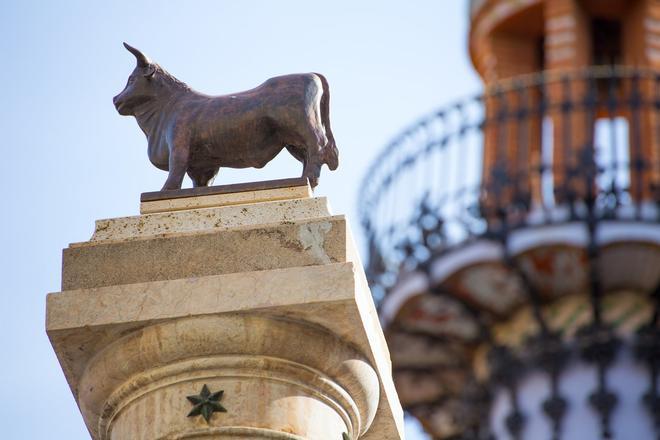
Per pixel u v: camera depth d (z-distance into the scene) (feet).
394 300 65.26
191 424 24.98
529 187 63.62
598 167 62.28
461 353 66.44
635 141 64.23
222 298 25.14
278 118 27.53
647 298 61.82
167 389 25.35
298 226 25.68
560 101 72.95
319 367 25.48
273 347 25.17
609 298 62.28
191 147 27.63
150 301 25.31
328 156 27.94
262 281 25.17
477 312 64.69
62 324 25.41
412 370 67.92
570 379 60.85
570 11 75.72
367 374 25.98
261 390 25.16
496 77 77.97
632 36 76.02
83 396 26.14
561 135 70.69
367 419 26.66
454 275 63.57
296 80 27.86
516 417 61.31
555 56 74.90
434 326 65.77
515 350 62.80
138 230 26.20
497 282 63.46
